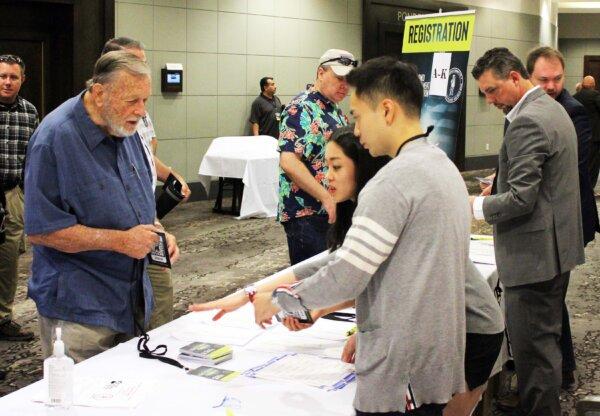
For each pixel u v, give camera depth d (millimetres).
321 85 3496
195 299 5273
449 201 1619
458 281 1652
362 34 11656
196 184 9555
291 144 3453
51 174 2279
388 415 1630
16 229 4344
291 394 1860
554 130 2787
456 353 1656
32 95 8188
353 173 1975
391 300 1608
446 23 4988
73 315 2365
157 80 9062
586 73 21656
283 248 6930
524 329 2936
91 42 8297
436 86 5078
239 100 9992
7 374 3887
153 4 8914
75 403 1791
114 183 2363
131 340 2264
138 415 1735
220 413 1741
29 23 8031
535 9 16172
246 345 2234
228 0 9703
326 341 2268
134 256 2309
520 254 2873
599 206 9430
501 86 2871
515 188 2752
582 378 3889
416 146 1667
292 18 10523
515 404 3467
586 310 5188
